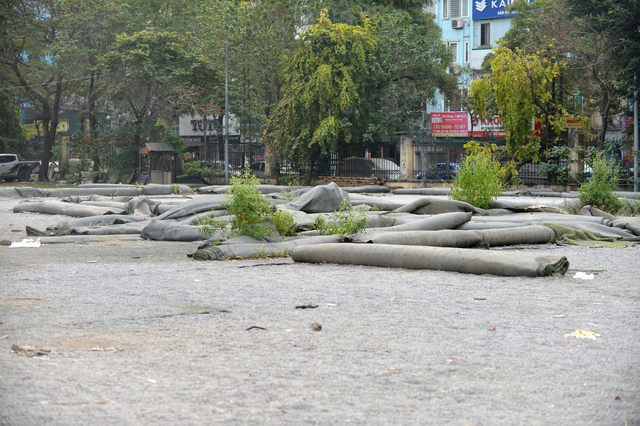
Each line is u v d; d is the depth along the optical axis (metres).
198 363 5.32
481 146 36.88
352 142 45.25
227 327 6.62
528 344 6.06
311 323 6.78
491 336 6.34
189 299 8.15
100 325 6.69
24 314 7.21
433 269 10.57
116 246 14.51
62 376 4.94
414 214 18.25
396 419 4.17
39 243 14.72
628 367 5.38
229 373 5.06
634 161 33.81
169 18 50.97
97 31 49.25
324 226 14.11
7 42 48.75
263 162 51.12
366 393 4.64
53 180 56.16
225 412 4.24
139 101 48.62
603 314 7.37
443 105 56.66
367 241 12.37
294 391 4.66
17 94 56.16
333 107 42.94
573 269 10.85
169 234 15.77
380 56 44.34
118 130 49.97
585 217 16.80
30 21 49.53
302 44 43.44
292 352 5.69
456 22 58.66
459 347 5.92
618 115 39.84
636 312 7.48
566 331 6.58
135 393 4.58
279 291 8.71
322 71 42.25
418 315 7.27
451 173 42.19
